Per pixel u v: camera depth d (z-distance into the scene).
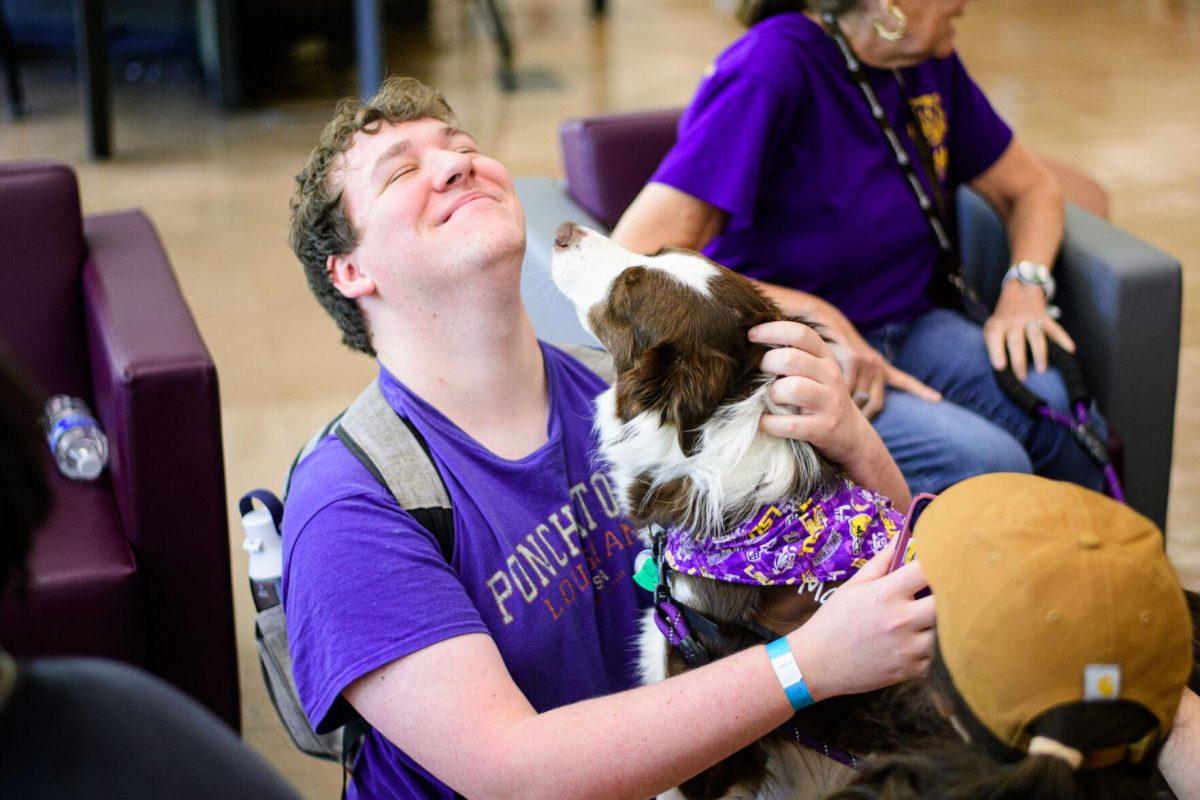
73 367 2.44
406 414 1.50
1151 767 0.99
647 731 1.25
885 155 2.40
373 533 1.37
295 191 1.61
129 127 5.80
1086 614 0.89
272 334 3.99
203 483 2.07
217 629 2.17
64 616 1.95
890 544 1.42
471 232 1.46
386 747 1.45
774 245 2.42
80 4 5.11
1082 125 6.06
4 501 0.79
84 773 0.76
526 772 1.26
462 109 6.21
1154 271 2.43
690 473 1.46
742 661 1.27
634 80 6.81
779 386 1.46
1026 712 0.90
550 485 1.54
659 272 1.57
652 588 1.56
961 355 2.48
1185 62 7.17
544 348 1.70
